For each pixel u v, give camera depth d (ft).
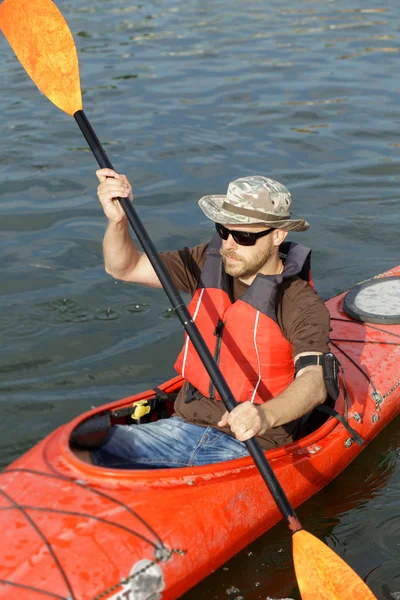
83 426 9.26
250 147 22.59
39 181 20.38
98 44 32.63
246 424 8.33
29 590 7.45
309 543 8.54
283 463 9.87
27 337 13.88
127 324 14.40
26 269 16.08
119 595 7.75
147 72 29.19
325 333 9.36
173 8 38.63
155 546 8.17
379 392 11.95
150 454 9.39
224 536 8.92
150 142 22.94
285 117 24.84
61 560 7.70
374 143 22.88
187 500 8.67
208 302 9.95
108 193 9.62
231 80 28.30
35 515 8.11
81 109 10.67
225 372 9.85
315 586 8.48
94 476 8.53
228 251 9.63
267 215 9.39
